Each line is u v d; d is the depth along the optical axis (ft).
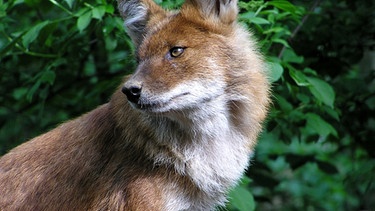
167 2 35.96
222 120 30.19
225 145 30.53
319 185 65.46
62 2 38.73
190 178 29.66
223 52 30.09
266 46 36.99
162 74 29.07
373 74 47.96
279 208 63.10
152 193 28.99
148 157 29.17
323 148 65.98
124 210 29.09
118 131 29.96
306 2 46.52
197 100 29.40
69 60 44.06
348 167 63.00
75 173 30.22
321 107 40.93
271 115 39.29
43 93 43.73
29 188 30.53
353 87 46.73
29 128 49.78
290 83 39.52
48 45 41.32
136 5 32.40
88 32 40.75
